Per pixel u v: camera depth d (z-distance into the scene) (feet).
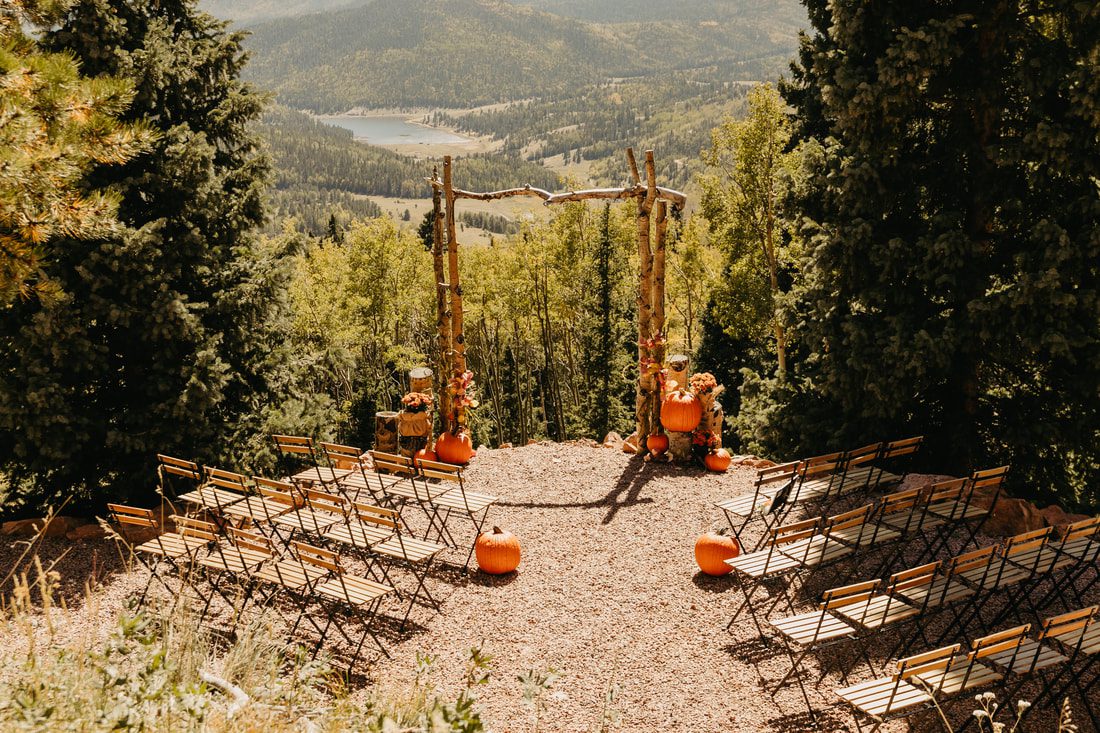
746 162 66.59
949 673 16.79
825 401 36.50
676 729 17.51
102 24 33.47
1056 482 32.63
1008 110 31.81
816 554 22.49
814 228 34.76
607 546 27.09
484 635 21.48
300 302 113.09
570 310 114.42
